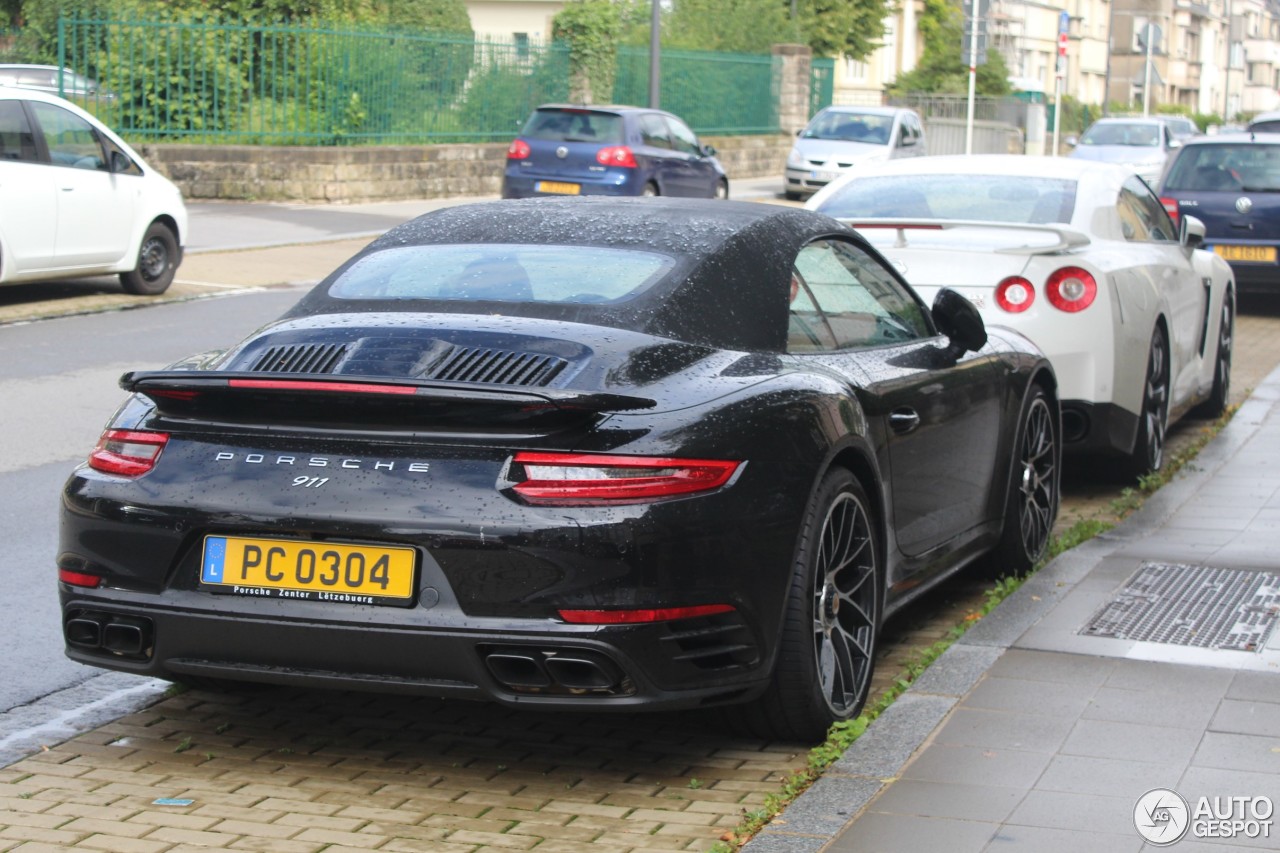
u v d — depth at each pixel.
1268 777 4.83
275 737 5.51
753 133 45.44
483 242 5.84
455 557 4.60
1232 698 5.54
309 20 31.16
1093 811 4.58
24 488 9.14
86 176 16.28
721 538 4.75
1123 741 5.13
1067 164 10.43
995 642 6.20
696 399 4.89
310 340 5.20
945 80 61.34
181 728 5.59
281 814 4.80
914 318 6.73
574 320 5.16
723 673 4.83
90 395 11.87
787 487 4.98
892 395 5.93
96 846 4.53
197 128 28.69
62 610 5.09
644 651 4.63
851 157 36.25
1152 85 108.38
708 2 48.91
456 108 32.06
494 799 4.96
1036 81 79.12
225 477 4.81
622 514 4.60
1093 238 9.66
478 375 4.86
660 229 5.78
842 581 5.59
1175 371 10.69
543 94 34.09
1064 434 9.14
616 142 27.22
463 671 4.65
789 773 5.18
